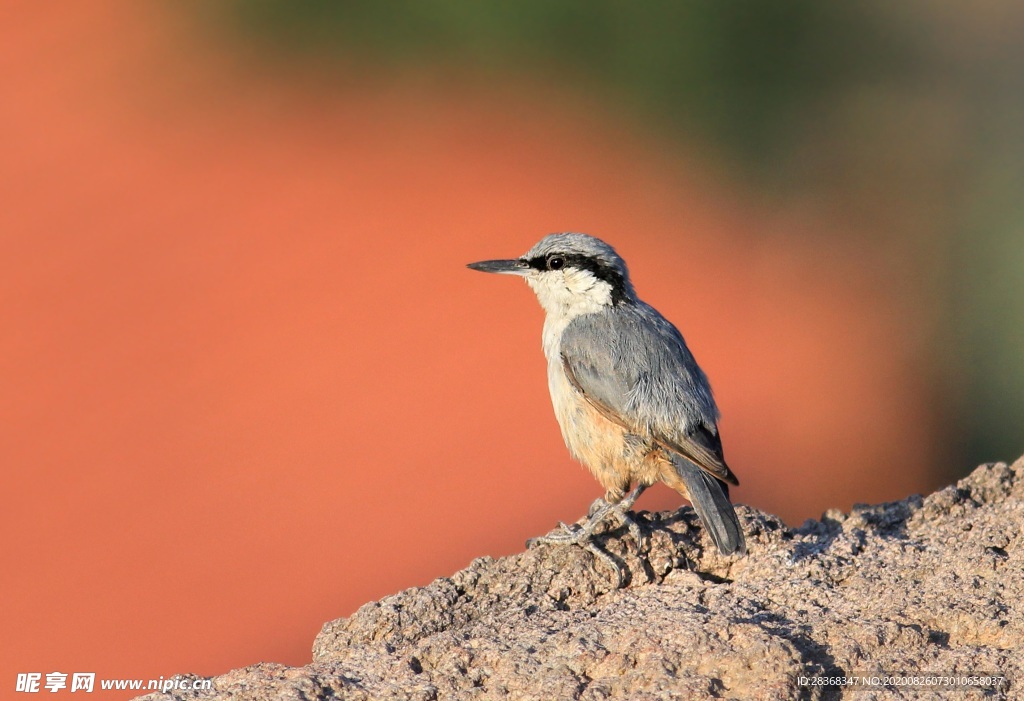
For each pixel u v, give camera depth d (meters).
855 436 18.48
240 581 13.62
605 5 29.91
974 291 22.89
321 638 5.76
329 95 28.55
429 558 14.17
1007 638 5.25
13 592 13.15
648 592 5.98
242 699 5.07
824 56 31.59
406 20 30.17
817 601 5.73
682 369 6.93
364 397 17.53
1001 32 33.31
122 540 14.39
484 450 16.55
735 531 6.13
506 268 7.59
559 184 26.62
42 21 27.25
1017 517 6.27
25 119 23.92
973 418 19.41
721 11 30.66
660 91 30.89
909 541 6.29
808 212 27.66
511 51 31.02
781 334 21.66
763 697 4.77
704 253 25.08
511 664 5.25
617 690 4.98
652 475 6.88
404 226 22.97
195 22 28.81
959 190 27.94
